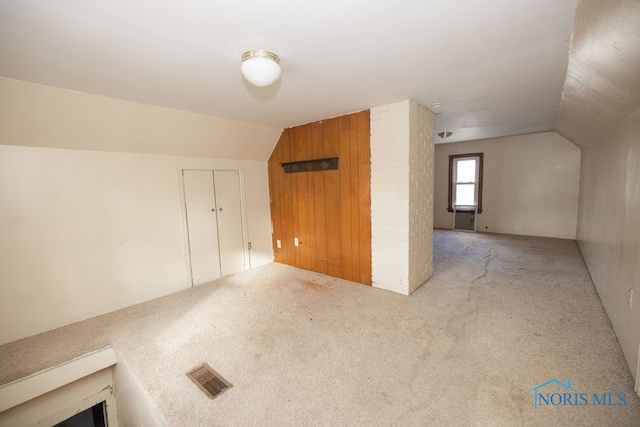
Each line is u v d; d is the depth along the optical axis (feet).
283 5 4.12
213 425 4.83
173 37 4.95
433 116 10.98
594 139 10.86
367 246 10.73
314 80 7.23
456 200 21.59
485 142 19.60
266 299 9.93
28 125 7.26
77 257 8.55
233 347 7.07
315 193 12.16
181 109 9.43
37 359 6.74
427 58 6.12
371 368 6.10
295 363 6.38
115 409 7.72
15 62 5.66
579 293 9.42
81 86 7.11
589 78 6.32
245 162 13.10
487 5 4.27
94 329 8.08
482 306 8.73
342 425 4.73
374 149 10.05
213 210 11.96
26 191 7.63
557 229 17.57
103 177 8.96
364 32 4.99
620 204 7.10
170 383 5.85
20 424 6.28
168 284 10.68
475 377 5.69
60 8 4.00
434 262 13.33
